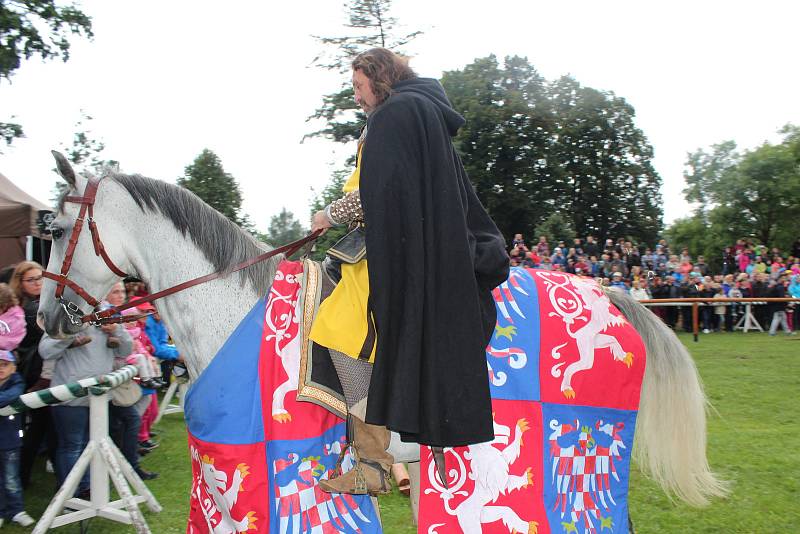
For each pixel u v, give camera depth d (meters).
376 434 2.21
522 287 2.49
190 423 2.15
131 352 4.21
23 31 14.09
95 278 2.30
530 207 22.84
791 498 3.88
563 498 2.35
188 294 2.27
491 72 22.50
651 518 3.62
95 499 3.68
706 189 30.86
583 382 2.41
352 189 2.26
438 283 2.04
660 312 13.09
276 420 2.11
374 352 2.13
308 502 2.11
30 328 4.23
